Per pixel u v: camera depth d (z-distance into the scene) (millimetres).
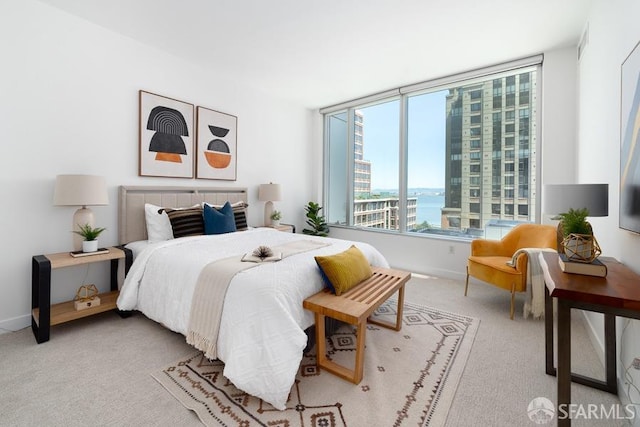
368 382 1636
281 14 2447
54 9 2393
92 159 2652
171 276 2082
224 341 1644
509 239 3008
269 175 4441
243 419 1364
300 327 1712
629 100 1478
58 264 2090
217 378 1663
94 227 2586
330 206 5281
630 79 1469
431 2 2271
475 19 2482
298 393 1541
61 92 2455
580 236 1375
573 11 2352
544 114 3025
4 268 2225
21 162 2277
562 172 2947
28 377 1654
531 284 2424
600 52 2062
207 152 3570
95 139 2664
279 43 2916
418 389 1579
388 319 2471
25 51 2266
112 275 2715
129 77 2875
